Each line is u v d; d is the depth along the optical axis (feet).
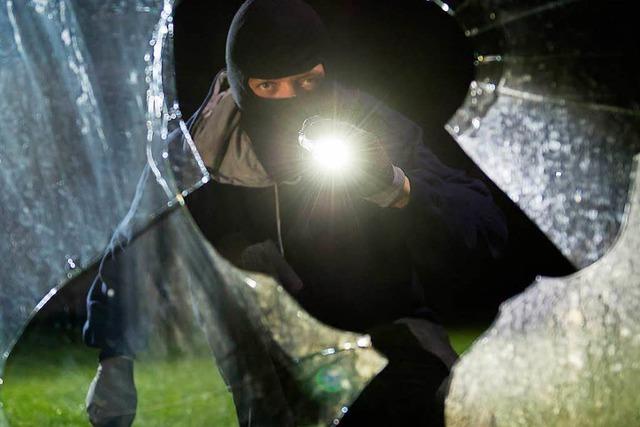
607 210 7.41
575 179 7.45
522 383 7.22
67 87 6.64
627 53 7.29
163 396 6.80
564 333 7.39
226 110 6.95
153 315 6.68
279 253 6.97
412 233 6.77
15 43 6.63
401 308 7.09
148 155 6.57
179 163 6.57
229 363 6.86
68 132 6.66
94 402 6.59
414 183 6.66
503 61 7.47
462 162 8.98
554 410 7.14
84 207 6.68
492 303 11.98
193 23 9.53
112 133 6.64
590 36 7.31
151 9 6.58
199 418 6.82
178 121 6.61
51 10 6.61
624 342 7.30
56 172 6.68
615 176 7.40
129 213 6.57
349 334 7.11
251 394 6.88
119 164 6.65
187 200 6.89
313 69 6.98
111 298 6.59
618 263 7.42
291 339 7.02
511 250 11.23
